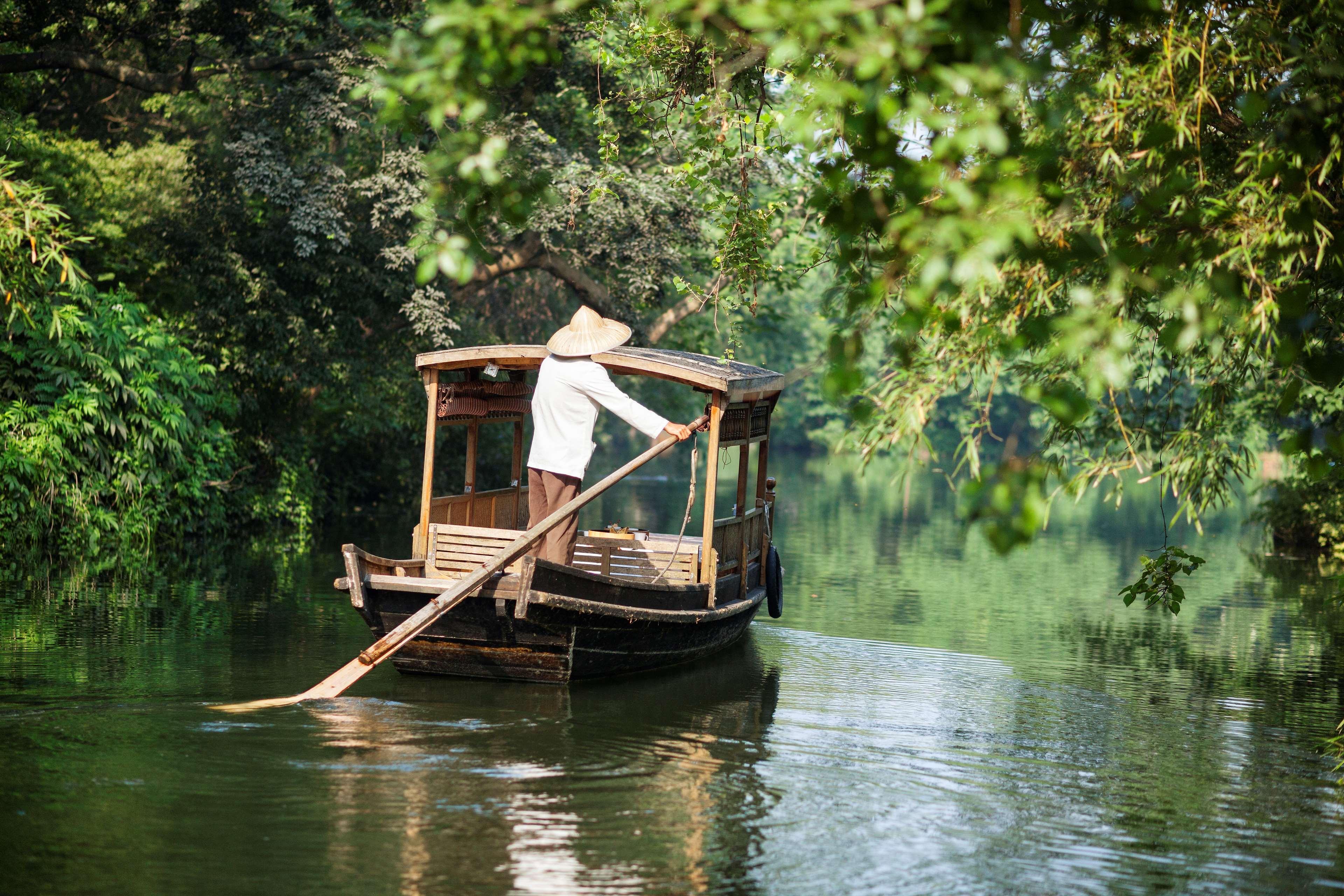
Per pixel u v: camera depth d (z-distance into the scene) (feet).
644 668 42.06
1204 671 45.65
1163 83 22.30
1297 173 20.07
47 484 70.03
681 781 28.30
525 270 111.14
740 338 40.75
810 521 112.78
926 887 22.24
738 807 26.48
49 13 90.94
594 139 92.38
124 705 33.55
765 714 35.94
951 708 37.78
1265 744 34.14
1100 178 22.91
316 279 89.25
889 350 22.77
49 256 38.93
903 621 56.29
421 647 38.93
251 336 88.43
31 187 40.40
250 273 89.04
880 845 24.38
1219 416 27.35
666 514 107.96
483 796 26.55
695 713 35.58
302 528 90.38
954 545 93.71
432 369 42.45
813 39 15.88
